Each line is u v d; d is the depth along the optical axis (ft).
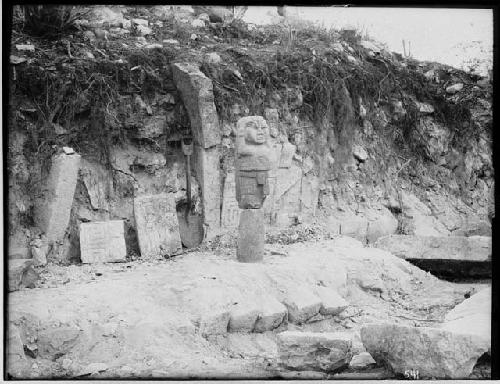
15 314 29.32
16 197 36.86
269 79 45.50
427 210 49.29
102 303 30.78
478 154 52.29
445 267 41.29
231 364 28.71
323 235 43.37
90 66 40.45
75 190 39.06
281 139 44.68
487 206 51.01
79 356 28.68
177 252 39.81
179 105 42.98
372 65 50.08
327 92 46.85
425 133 51.65
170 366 27.96
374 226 45.83
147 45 43.01
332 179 47.14
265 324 31.40
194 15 48.44
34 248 36.01
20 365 28.04
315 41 49.19
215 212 42.16
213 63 43.98
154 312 30.58
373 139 49.55
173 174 42.52
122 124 41.27
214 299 31.24
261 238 36.60
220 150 43.06
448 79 52.60
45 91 38.86
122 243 38.06
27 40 39.88
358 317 34.32
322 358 27.30
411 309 36.04
